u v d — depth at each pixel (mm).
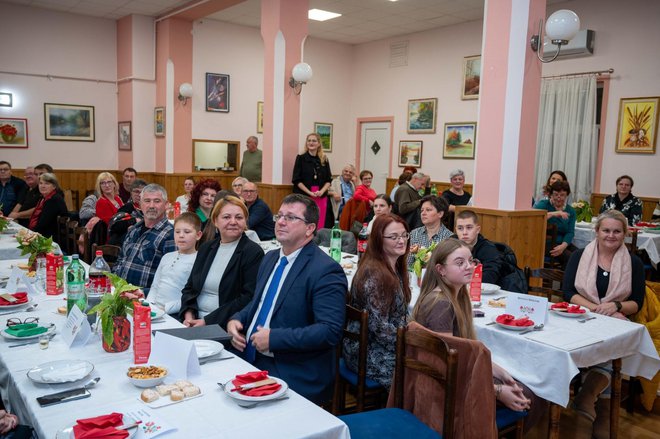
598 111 7512
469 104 8891
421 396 1882
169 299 2910
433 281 2184
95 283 2143
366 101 10727
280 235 2152
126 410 1423
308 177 6594
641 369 2592
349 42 10703
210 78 9359
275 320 2139
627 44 7070
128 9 8625
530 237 4547
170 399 1492
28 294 2668
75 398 1486
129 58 9055
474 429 1713
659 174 6910
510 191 4395
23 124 8672
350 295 2375
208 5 7938
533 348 2236
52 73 8836
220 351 1861
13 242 4520
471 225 3320
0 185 6789
